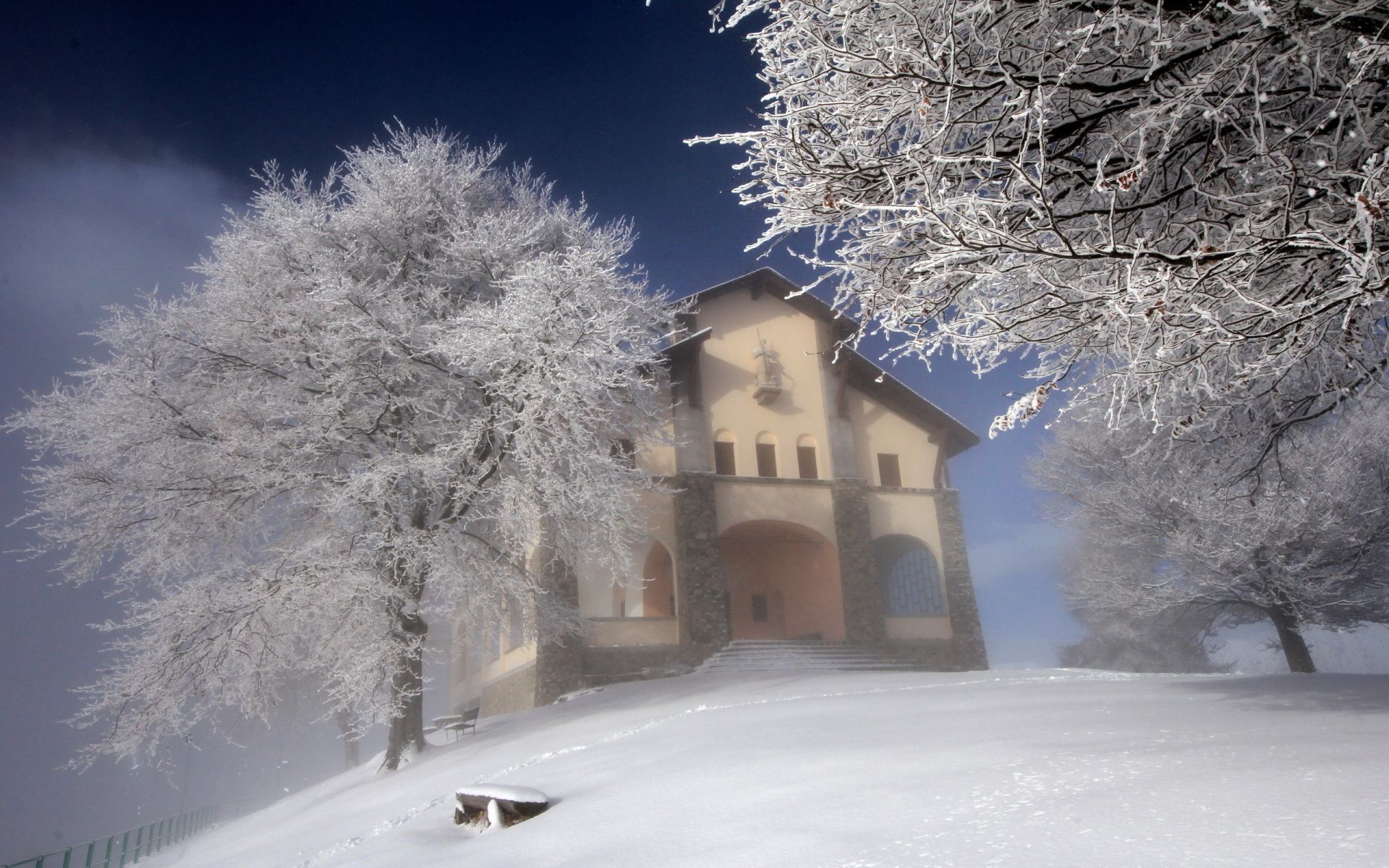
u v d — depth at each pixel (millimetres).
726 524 27516
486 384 18078
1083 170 5215
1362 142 4855
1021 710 9102
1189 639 31844
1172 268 4250
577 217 22906
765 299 30734
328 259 19406
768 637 32312
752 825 5316
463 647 33219
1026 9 5078
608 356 17797
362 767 22109
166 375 19312
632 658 25125
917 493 30469
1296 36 4316
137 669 16781
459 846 7012
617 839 5609
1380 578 18734
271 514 19797
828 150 5156
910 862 4055
